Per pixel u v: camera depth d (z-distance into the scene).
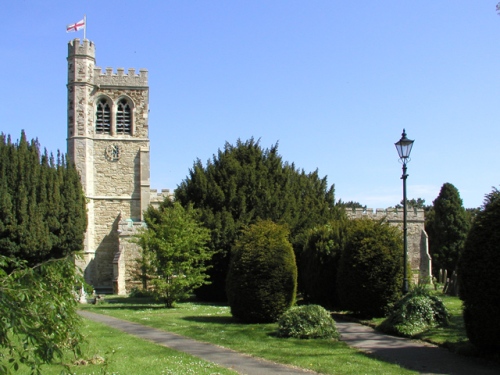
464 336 15.05
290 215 32.59
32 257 32.19
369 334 16.78
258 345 14.60
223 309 25.59
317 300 25.36
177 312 24.06
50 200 33.16
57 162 35.38
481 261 12.57
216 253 30.73
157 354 13.24
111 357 12.05
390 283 20.38
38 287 7.21
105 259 48.78
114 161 50.25
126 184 50.22
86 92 49.62
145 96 51.34
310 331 15.75
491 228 12.63
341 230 25.95
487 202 13.38
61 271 7.90
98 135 50.12
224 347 14.41
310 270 25.83
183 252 26.70
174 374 10.93
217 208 32.50
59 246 33.38
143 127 51.06
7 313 6.30
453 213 53.91
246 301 19.44
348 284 20.88
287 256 19.95
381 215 50.22
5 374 7.16
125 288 38.94
